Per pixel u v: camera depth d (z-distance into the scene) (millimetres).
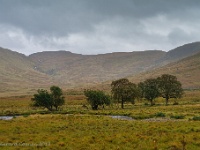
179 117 60344
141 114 71312
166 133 35500
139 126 43750
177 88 131375
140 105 126875
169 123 46406
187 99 160500
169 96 132250
